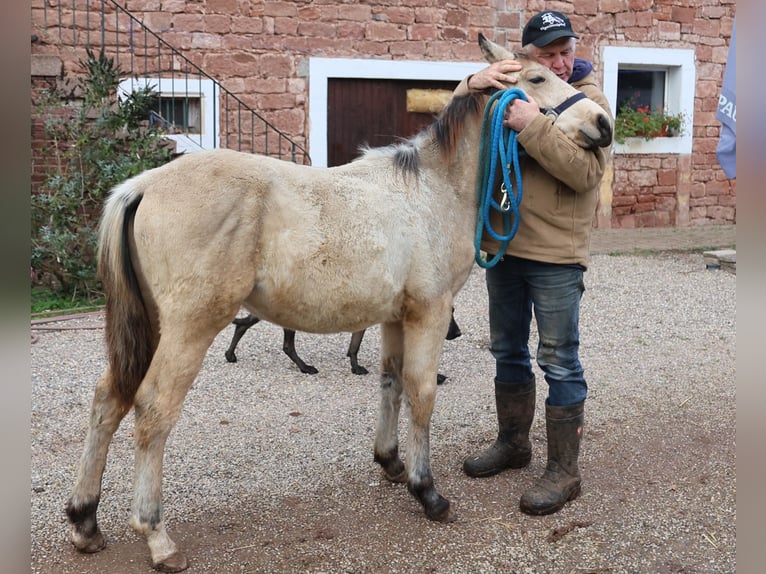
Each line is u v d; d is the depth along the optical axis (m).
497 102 3.12
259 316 3.04
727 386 4.94
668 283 8.36
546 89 3.18
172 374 2.68
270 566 2.79
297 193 2.84
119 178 7.36
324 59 9.62
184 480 3.52
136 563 2.80
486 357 5.72
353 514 3.22
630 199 11.68
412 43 10.00
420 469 3.14
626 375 5.20
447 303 3.15
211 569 2.76
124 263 2.74
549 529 3.09
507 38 10.44
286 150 9.63
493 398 4.76
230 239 2.69
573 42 3.28
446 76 10.18
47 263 7.31
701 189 12.06
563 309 3.25
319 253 2.83
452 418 4.39
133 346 2.75
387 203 3.00
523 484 3.54
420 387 3.11
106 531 3.04
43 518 3.12
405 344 3.13
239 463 3.73
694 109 11.79
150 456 2.70
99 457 2.83
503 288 3.46
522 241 3.25
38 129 7.99
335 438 4.09
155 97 7.95
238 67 9.33
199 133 9.27
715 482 3.50
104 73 7.71
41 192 7.71
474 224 3.25
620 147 11.39
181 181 2.74
